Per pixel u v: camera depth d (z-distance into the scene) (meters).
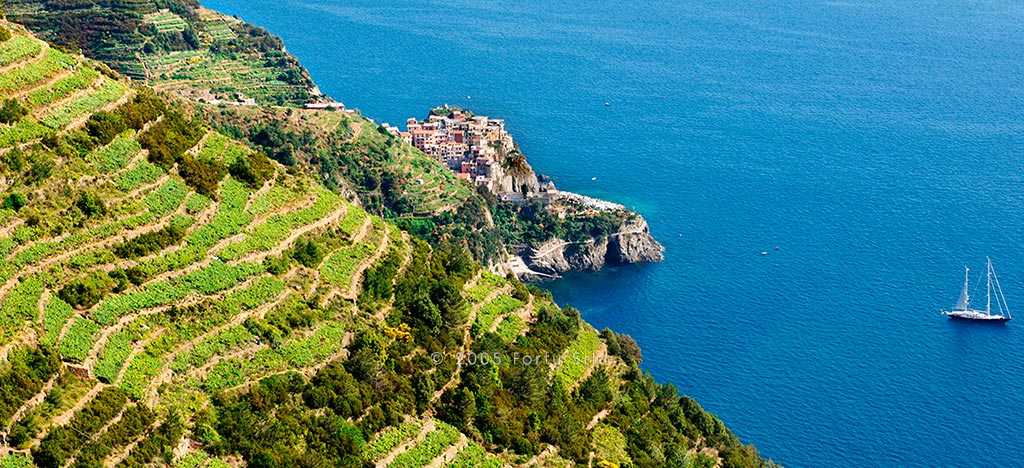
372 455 187.25
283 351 194.88
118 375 171.75
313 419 186.25
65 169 197.12
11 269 176.50
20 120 199.75
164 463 165.50
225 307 195.25
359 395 194.38
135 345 180.25
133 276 190.00
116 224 194.88
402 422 196.75
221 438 174.62
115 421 164.88
